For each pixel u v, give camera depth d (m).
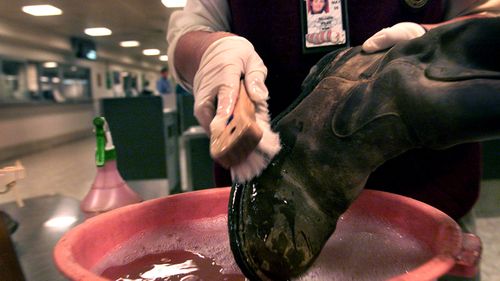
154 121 2.94
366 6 0.66
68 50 8.87
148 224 0.48
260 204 0.34
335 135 0.37
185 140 2.40
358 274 0.36
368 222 0.49
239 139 0.29
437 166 0.63
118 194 0.86
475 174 0.66
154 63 15.73
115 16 6.68
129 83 13.98
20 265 0.59
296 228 0.35
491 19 0.29
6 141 5.88
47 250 0.68
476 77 0.27
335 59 0.43
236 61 0.42
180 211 0.50
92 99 9.78
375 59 0.38
